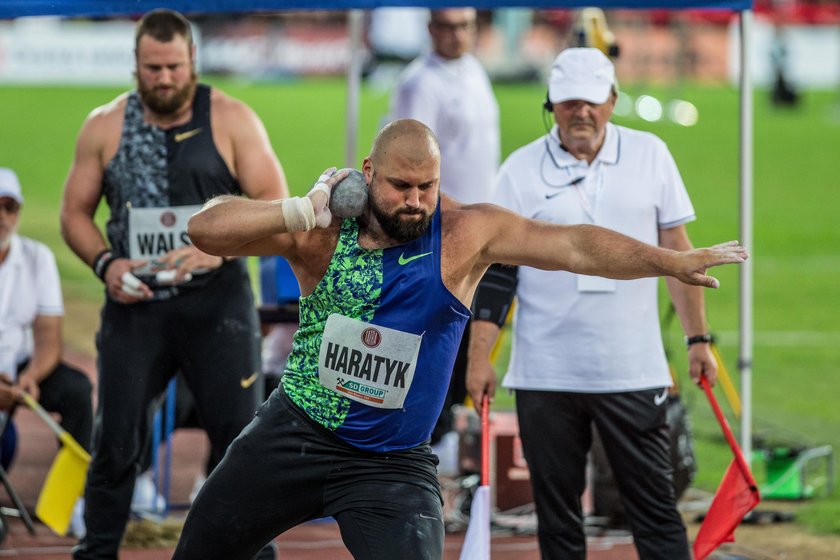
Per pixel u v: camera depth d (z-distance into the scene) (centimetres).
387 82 9144
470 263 1020
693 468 1661
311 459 1045
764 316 3341
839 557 1581
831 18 9956
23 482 1880
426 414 1047
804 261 4181
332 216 1011
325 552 1606
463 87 2092
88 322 3042
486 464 1130
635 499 1301
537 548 1623
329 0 1365
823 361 2833
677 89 9231
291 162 5556
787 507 1816
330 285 1012
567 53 1311
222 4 1359
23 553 1568
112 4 1360
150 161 1384
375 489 1034
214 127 1390
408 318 1009
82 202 1418
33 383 1669
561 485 1302
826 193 5544
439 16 2058
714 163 6197
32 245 1728
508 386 1323
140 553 1570
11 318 1700
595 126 1291
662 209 1311
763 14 9812
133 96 1405
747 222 1638
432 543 1009
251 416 1389
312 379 1041
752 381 2645
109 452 1369
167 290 1372
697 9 1427
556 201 1296
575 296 1285
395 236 992
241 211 972
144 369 1375
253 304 1413
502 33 9112
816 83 9975
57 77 8906
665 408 1303
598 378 1283
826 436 2186
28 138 6412
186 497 1820
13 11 1364
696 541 1279
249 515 1055
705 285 982
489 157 2139
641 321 1298
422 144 966
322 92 8688
